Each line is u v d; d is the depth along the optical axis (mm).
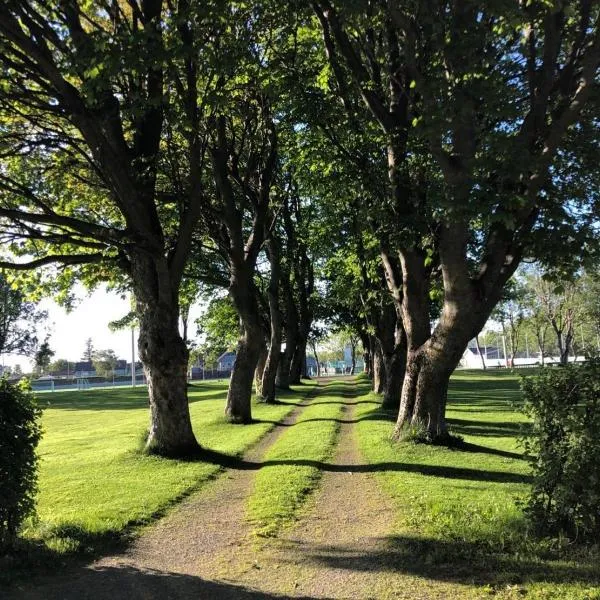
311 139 14461
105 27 12727
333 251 24688
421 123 8062
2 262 11875
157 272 12070
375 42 13086
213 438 16062
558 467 6113
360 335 46375
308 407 25266
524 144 8266
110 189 11422
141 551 6668
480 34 7699
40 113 13273
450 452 12273
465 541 6324
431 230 11148
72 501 8961
